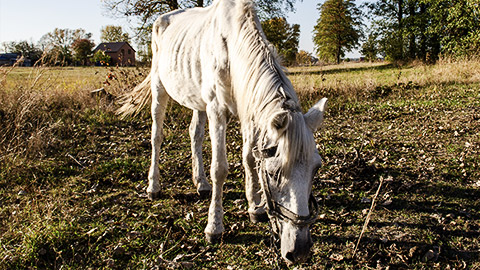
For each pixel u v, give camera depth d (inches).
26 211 143.7
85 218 140.5
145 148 231.8
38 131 216.5
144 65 364.8
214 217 122.3
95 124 273.0
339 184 164.7
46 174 185.5
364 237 121.4
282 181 79.0
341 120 289.7
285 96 85.4
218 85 112.6
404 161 189.0
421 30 981.8
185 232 128.4
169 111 306.5
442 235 120.6
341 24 1722.4
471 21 637.9
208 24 124.6
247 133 94.8
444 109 296.2
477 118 260.4
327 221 133.6
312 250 115.6
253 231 128.0
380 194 152.6
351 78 535.2
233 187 167.9
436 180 163.8
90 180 178.9
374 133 247.0
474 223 127.4
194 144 163.2
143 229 131.6
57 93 313.6
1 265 107.6
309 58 732.0
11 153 192.5
